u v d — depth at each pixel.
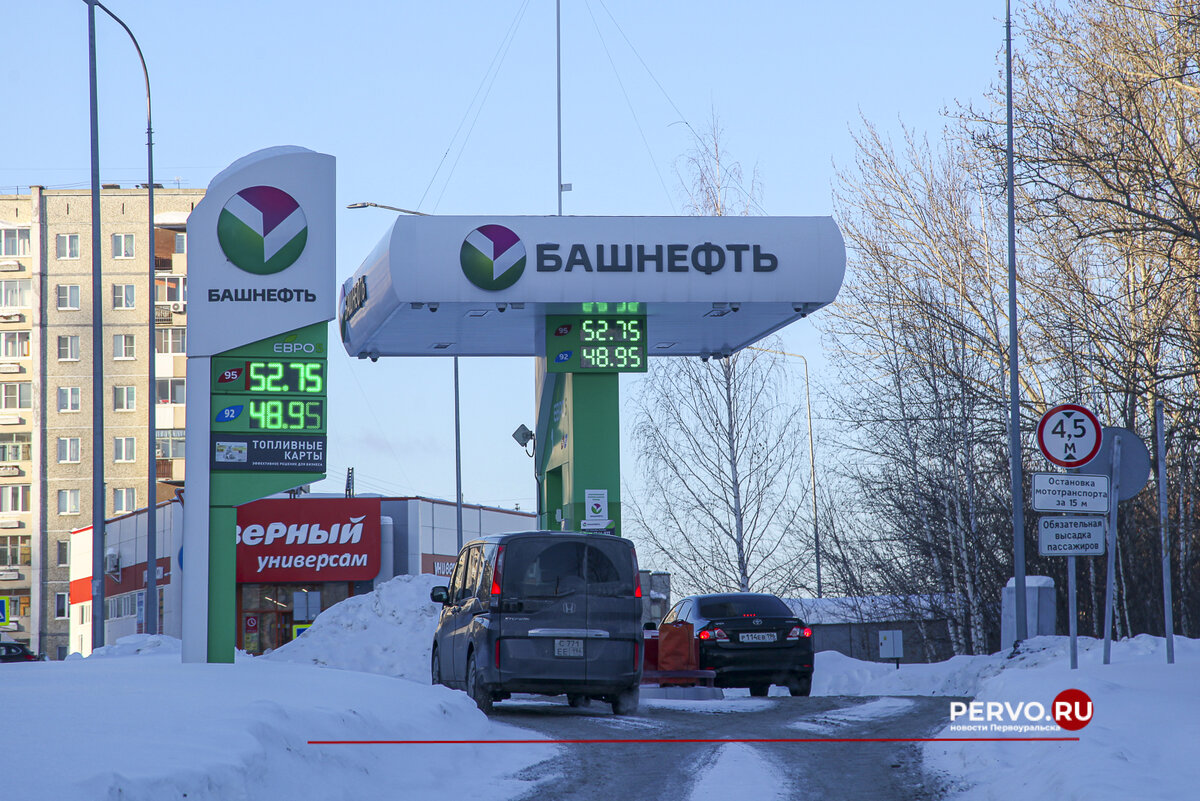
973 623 41.53
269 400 20.94
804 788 11.51
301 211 21.08
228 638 20.66
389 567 73.31
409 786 11.68
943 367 41.81
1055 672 17.62
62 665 21.50
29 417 109.75
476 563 20.08
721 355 36.91
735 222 29.38
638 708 20.17
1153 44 32.97
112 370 110.06
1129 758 10.82
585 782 12.01
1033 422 39.72
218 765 9.76
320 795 10.67
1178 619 37.12
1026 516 40.62
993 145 30.83
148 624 39.00
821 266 29.38
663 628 26.58
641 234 29.12
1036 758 11.55
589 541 19.25
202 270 20.88
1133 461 18.75
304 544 71.56
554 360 30.59
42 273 111.12
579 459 30.66
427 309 29.58
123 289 110.88
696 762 13.19
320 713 12.62
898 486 43.00
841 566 46.06
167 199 110.56
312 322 21.00
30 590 108.38
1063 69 35.47
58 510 109.06
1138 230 26.64
